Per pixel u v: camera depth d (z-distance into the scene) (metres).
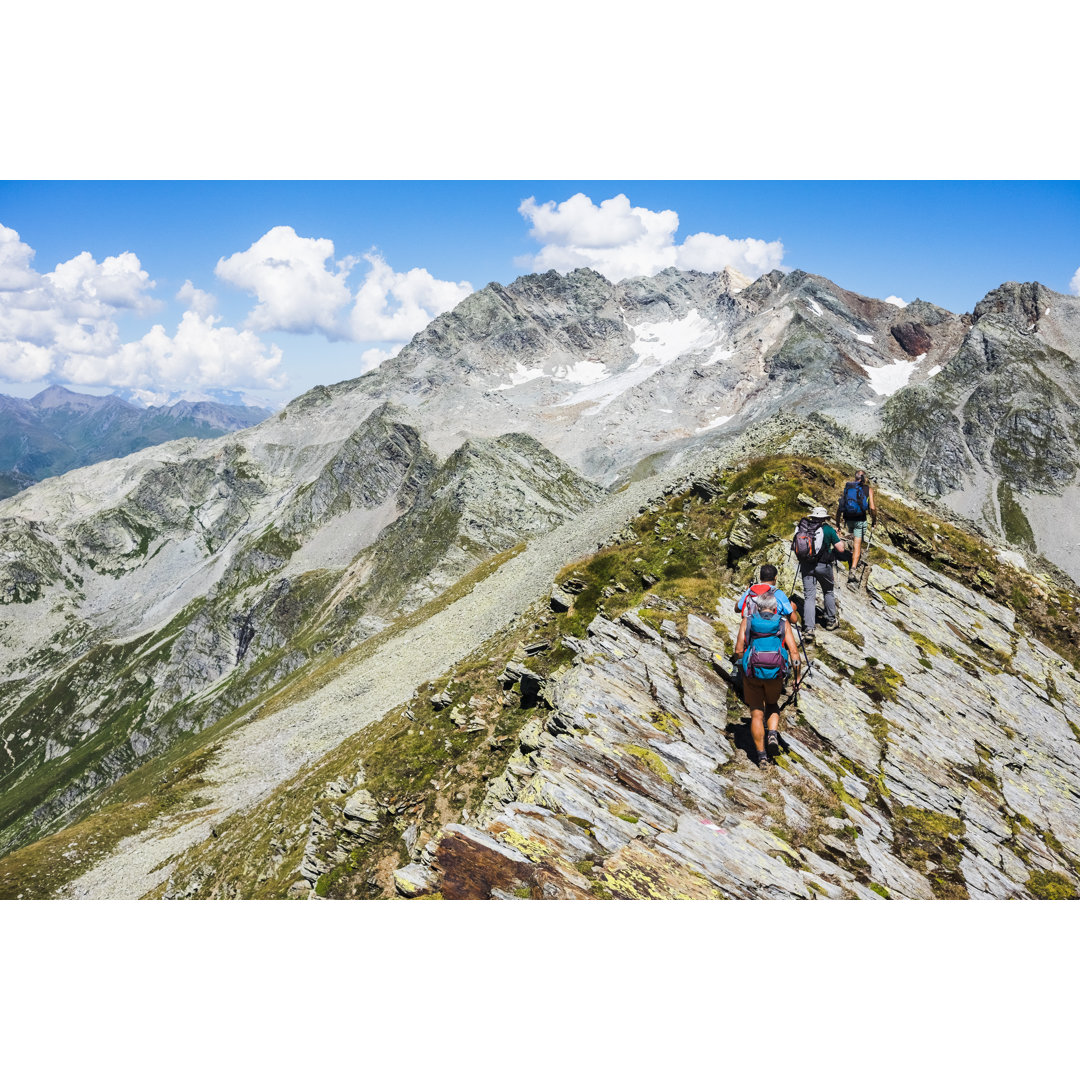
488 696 30.95
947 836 14.56
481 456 175.12
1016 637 23.12
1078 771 18.27
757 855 12.65
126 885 51.06
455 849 12.26
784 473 29.20
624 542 34.47
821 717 16.61
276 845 34.91
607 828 12.71
